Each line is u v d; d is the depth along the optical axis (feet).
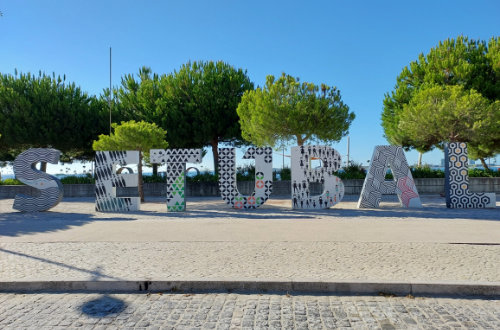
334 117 61.87
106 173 44.01
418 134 60.03
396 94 72.49
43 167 81.10
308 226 30.25
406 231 27.43
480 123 53.26
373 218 35.14
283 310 13.32
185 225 31.19
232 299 14.44
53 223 32.99
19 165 43.47
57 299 14.67
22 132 72.59
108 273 16.80
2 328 11.95
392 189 44.42
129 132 53.26
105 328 11.91
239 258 19.52
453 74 64.54
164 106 76.28
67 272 17.03
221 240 24.49
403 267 17.51
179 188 42.98
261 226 30.37
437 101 57.82
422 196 61.16
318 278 15.75
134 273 16.78
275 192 69.05
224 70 81.00
